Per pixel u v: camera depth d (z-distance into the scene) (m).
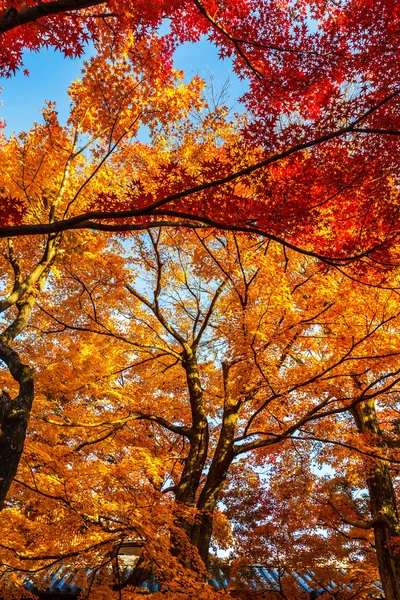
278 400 7.05
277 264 6.92
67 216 7.37
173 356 8.98
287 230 4.88
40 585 7.05
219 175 4.45
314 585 9.39
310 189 4.76
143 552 5.43
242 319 6.45
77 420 8.21
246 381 6.70
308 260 7.90
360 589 8.66
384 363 6.57
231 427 7.61
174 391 9.58
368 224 5.25
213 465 7.20
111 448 9.02
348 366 6.83
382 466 9.05
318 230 5.15
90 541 5.72
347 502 9.85
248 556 9.38
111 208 4.66
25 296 6.68
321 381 6.68
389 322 6.72
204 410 8.03
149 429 9.49
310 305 6.72
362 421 9.46
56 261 7.66
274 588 9.16
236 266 7.46
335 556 9.44
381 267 5.41
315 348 7.33
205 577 5.89
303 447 9.45
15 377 3.69
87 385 8.52
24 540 5.62
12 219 4.11
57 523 5.70
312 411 7.11
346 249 5.18
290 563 9.15
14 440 3.21
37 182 7.14
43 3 3.42
